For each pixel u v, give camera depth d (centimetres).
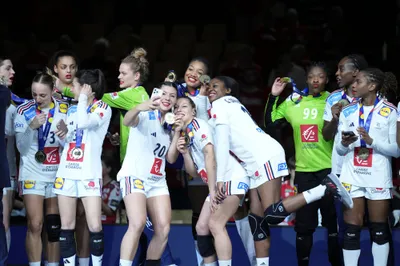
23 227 1229
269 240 1075
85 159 1068
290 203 1039
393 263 1119
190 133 1052
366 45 1884
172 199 1410
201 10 2033
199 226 1074
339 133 1083
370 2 1939
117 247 1205
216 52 1927
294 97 1166
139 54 1186
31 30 1967
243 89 1608
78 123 1048
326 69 1154
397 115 1059
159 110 1061
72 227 1070
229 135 1061
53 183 1106
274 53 1838
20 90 1708
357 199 1073
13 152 1147
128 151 1059
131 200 1036
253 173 1059
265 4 1970
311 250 1210
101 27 1977
